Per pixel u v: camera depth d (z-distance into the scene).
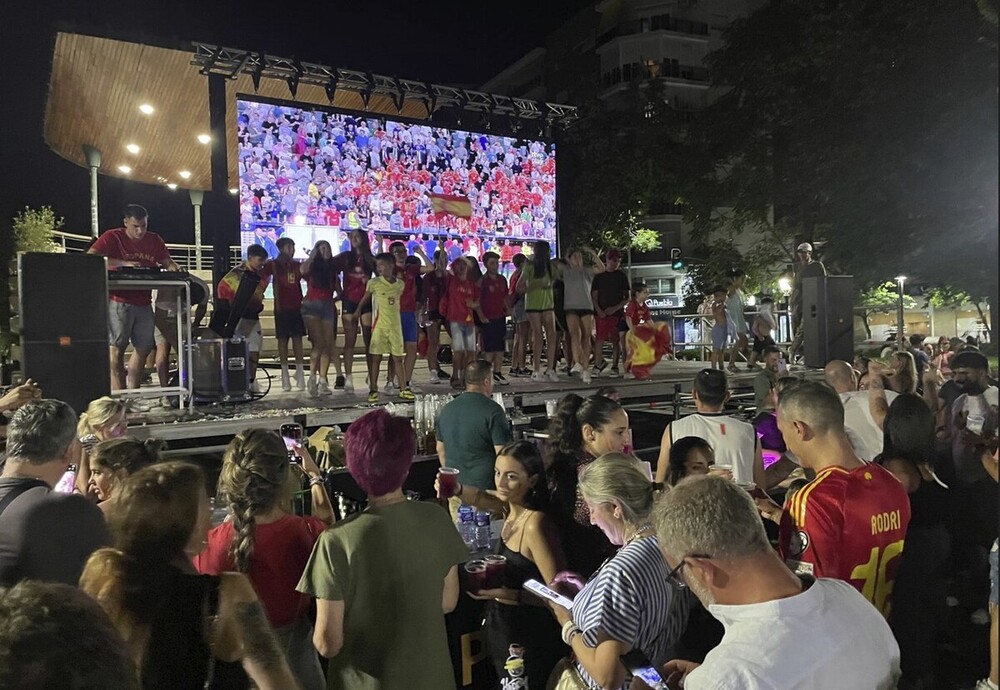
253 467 2.46
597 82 42.91
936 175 14.25
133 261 7.21
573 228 20.42
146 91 13.06
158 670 1.52
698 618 2.33
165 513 1.69
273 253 12.34
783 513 2.49
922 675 3.05
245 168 12.08
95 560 1.64
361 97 14.88
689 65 43.12
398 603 2.20
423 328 9.80
